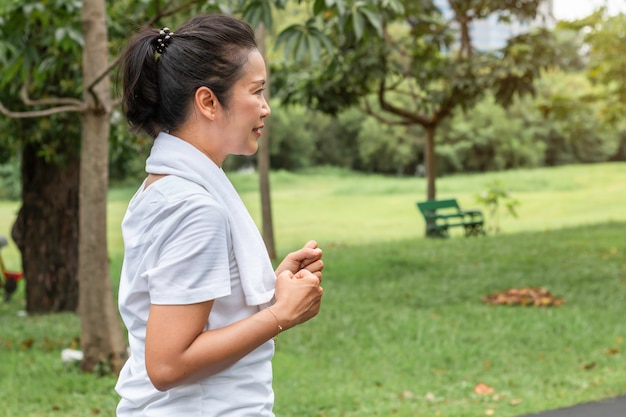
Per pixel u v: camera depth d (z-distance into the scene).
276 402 5.20
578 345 6.88
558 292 9.41
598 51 15.73
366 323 8.05
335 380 5.91
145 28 1.66
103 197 5.73
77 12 6.18
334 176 47.78
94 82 5.39
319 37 4.45
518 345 6.98
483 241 14.99
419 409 5.04
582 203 27.94
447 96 15.51
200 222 1.45
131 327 1.56
